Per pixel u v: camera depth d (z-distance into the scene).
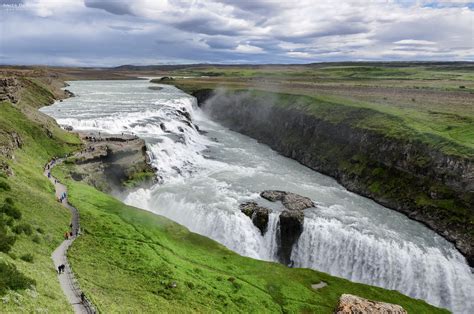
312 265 65.62
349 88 164.88
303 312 46.56
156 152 92.50
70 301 34.97
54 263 42.97
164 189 81.00
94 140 91.00
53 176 70.38
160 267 48.47
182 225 67.44
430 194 74.69
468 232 64.94
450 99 126.12
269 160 108.69
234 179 88.50
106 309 34.84
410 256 61.59
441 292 59.38
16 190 53.25
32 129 82.31
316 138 110.94
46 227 49.75
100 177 79.25
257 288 49.78
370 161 90.56
